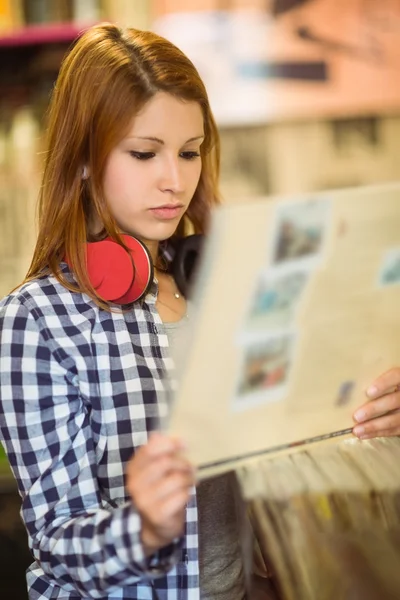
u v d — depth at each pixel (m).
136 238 1.00
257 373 0.78
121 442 0.94
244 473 0.94
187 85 0.97
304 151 2.21
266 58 2.14
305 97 2.16
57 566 0.87
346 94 2.17
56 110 1.01
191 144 1.00
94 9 2.05
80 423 0.93
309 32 2.14
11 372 0.92
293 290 0.76
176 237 1.19
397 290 0.83
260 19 2.12
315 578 0.92
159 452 0.75
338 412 0.91
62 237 0.99
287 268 0.74
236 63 2.14
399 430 0.97
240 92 2.15
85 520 0.85
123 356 0.95
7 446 0.94
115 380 0.94
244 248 0.71
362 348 0.86
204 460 0.80
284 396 0.82
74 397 0.93
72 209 0.98
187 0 2.10
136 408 0.95
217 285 0.72
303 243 0.74
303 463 0.95
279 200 0.71
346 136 2.21
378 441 0.98
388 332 0.86
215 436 0.80
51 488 0.91
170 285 1.13
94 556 0.82
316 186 2.22
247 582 0.99
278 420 0.84
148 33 1.01
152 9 2.09
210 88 2.14
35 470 0.92
